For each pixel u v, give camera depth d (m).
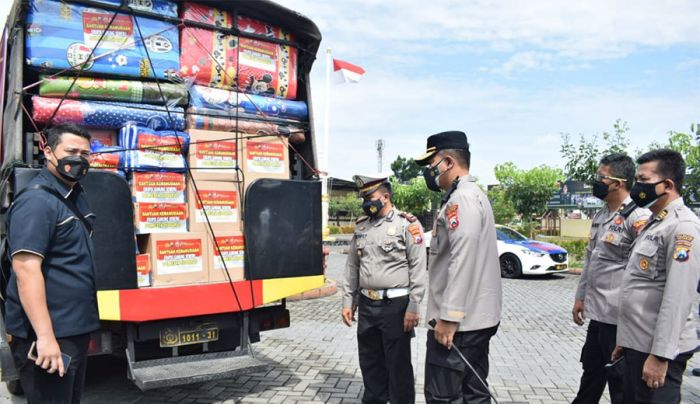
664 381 2.82
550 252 13.75
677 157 2.89
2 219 4.37
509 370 5.63
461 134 3.38
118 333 4.18
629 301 2.98
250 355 4.44
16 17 3.83
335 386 5.03
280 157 4.79
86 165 2.99
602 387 4.02
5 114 4.42
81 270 3.00
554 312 9.07
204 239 4.34
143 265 4.08
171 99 4.34
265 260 4.56
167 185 4.21
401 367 4.04
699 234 2.74
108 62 4.06
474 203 3.12
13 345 3.06
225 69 4.55
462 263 3.04
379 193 4.10
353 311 4.39
